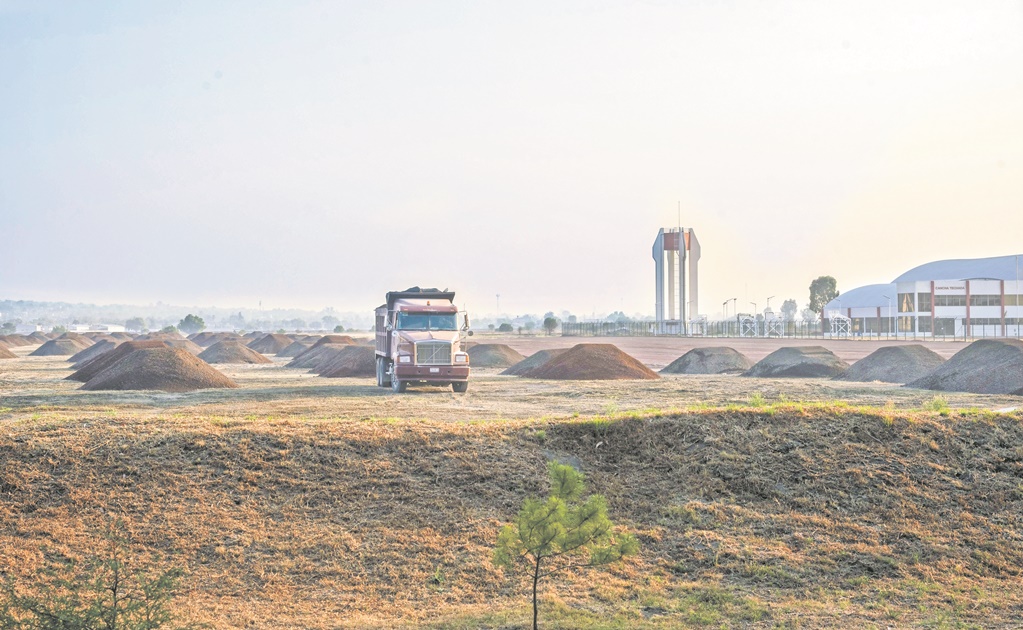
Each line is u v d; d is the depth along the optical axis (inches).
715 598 505.0
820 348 2226.9
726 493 650.2
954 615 479.2
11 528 570.6
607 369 1964.8
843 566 555.2
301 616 475.2
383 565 544.1
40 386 1785.2
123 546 534.6
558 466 444.5
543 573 533.6
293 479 645.9
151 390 1605.6
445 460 682.8
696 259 5433.1
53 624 396.5
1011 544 586.6
